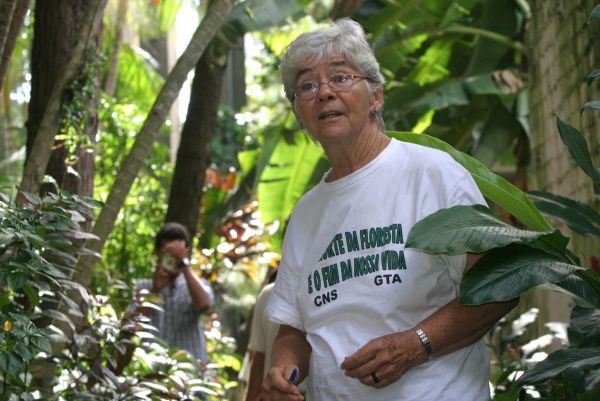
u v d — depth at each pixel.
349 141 2.83
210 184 10.83
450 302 2.64
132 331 3.95
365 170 2.80
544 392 3.48
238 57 15.67
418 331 2.57
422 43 7.93
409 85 7.40
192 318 5.89
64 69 4.34
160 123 4.22
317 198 2.92
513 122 7.78
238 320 11.66
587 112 4.98
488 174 2.94
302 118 2.92
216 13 4.26
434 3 7.37
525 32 7.27
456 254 2.45
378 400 2.66
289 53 2.88
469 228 2.48
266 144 7.52
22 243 3.20
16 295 3.80
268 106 14.81
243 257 9.30
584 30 5.09
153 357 4.19
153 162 9.38
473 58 7.39
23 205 3.55
